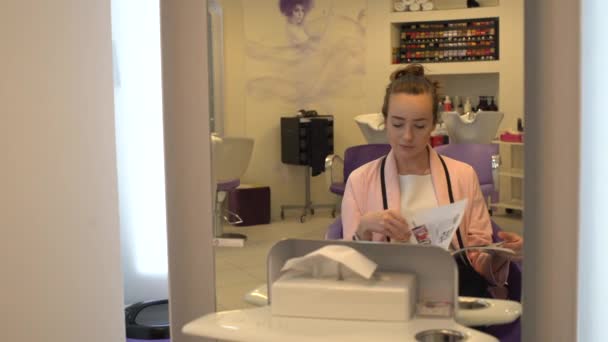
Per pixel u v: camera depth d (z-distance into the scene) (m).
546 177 1.30
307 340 1.23
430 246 1.37
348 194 1.44
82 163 2.27
